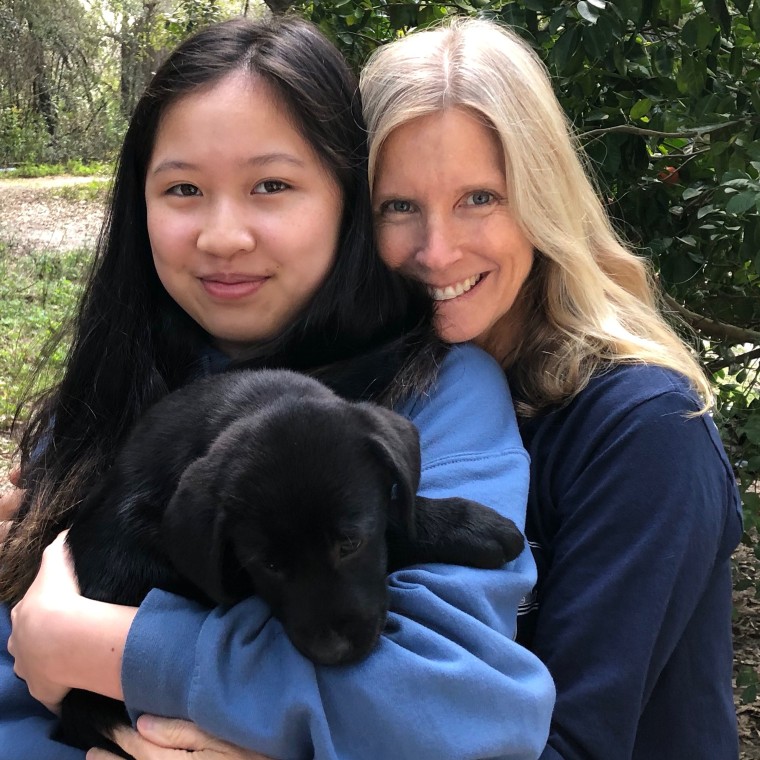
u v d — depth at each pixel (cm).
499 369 63
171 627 47
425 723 43
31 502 70
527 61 63
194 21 196
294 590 48
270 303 62
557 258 63
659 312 84
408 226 63
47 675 49
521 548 52
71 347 72
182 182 60
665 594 50
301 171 60
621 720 49
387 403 59
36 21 606
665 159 102
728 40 92
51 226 379
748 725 110
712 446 55
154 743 46
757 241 86
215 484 48
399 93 60
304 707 43
